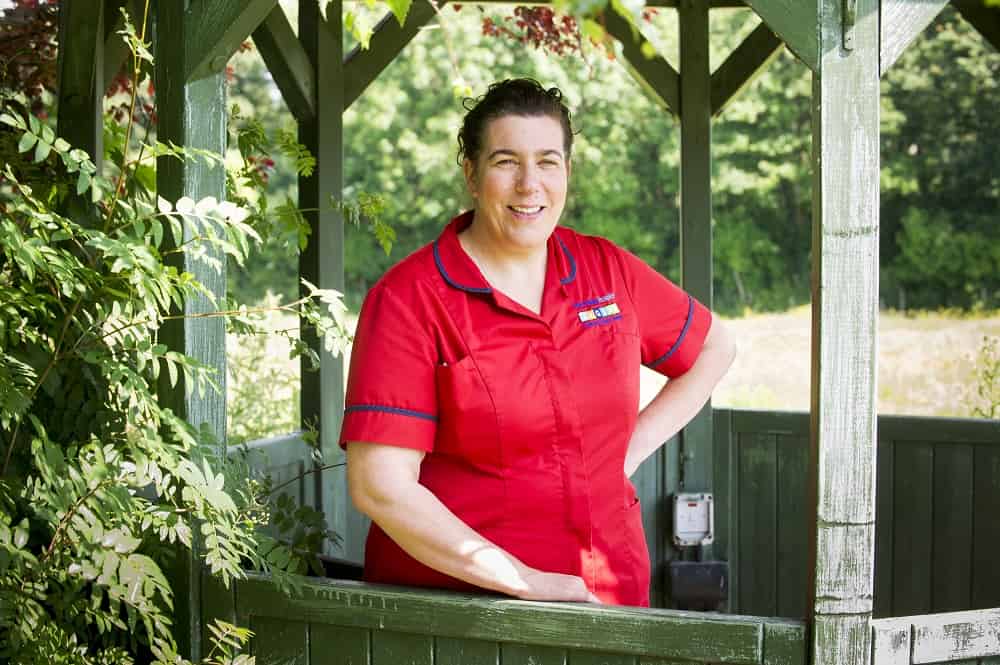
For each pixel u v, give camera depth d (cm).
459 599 198
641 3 121
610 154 1385
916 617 187
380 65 380
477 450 203
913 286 1365
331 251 374
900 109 1352
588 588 209
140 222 204
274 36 349
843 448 183
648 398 692
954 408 905
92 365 250
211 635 219
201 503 201
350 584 208
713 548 397
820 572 183
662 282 233
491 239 209
